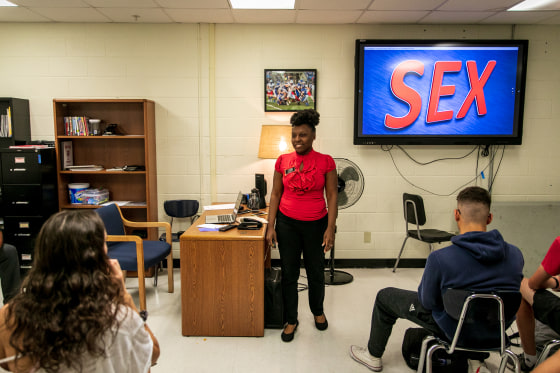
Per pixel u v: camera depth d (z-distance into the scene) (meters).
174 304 3.03
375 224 3.91
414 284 3.49
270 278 2.66
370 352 2.18
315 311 2.61
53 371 0.90
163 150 3.80
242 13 3.35
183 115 3.77
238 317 2.53
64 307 0.90
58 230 0.94
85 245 0.95
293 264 2.45
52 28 3.65
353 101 3.77
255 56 3.72
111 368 0.95
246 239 2.46
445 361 2.03
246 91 3.76
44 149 3.39
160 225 3.18
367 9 3.24
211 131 3.79
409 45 3.59
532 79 3.77
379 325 2.10
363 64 3.62
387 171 3.85
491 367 2.20
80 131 3.55
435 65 3.62
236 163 3.84
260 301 2.51
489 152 3.84
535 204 3.76
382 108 3.67
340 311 2.94
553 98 3.79
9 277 2.79
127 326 0.98
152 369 2.18
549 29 3.72
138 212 3.88
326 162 2.37
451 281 1.57
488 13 3.36
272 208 2.47
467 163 3.85
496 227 3.76
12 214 3.40
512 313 1.57
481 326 1.57
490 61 3.62
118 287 1.00
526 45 3.59
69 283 0.92
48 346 0.88
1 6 3.18
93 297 0.93
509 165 3.86
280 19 3.53
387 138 3.69
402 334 2.60
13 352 0.95
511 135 3.71
